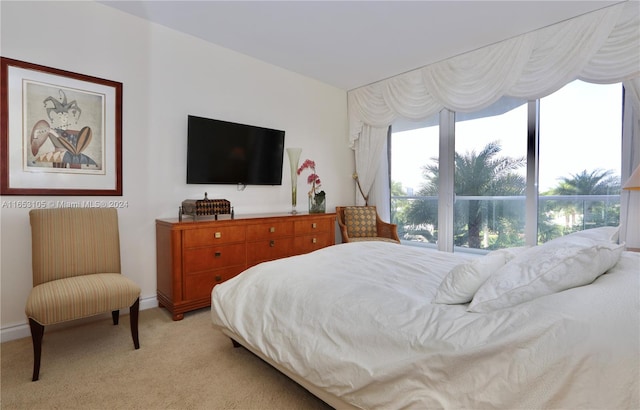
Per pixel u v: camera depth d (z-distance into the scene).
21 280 2.23
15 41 2.17
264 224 3.08
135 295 2.00
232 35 3.02
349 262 1.93
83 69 2.45
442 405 0.96
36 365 1.68
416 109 3.78
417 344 1.07
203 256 2.66
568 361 0.83
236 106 3.37
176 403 1.51
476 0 2.44
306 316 1.40
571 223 2.97
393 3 2.49
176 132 2.96
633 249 2.29
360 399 1.14
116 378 1.71
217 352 2.00
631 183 1.77
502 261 1.39
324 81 4.20
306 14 2.66
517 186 3.27
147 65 2.77
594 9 2.55
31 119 2.24
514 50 2.98
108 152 2.57
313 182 3.99
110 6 2.55
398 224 4.31
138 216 2.75
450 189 3.75
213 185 3.22
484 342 0.96
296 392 1.60
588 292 0.99
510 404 0.88
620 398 0.75
